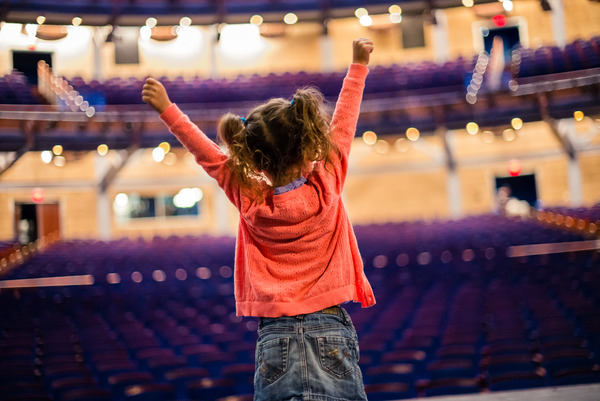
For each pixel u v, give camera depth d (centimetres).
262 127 127
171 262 1302
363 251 1345
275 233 127
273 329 127
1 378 640
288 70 1792
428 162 1784
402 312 934
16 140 1282
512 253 1301
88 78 1689
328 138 127
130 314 1000
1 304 1109
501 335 753
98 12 1459
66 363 710
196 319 966
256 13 1557
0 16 1394
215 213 1755
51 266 1269
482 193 1758
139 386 593
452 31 1783
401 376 631
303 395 121
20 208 1648
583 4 1738
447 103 1419
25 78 1426
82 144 1362
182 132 134
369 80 1527
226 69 1781
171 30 1594
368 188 1797
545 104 1388
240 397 554
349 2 1565
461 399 220
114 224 1714
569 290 970
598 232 1323
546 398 210
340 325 128
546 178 1719
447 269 1273
